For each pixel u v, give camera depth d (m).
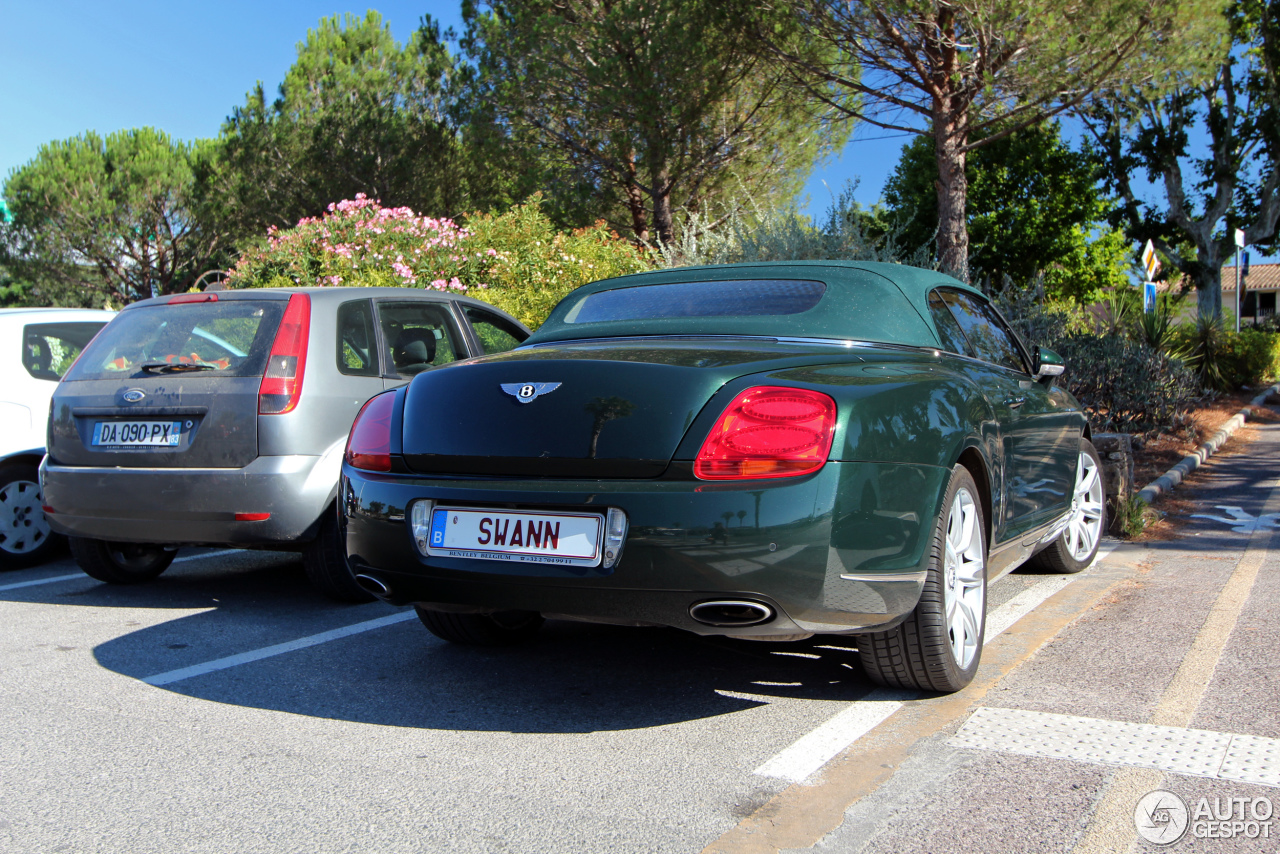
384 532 2.98
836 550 2.63
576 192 18.55
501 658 3.79
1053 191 27.05
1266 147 26.05
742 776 2.61
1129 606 4.31
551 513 2.75
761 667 3.59
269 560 6.04
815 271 3.72
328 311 4.71
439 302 5.52
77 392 4.70
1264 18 24.47
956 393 3.24
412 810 2.45
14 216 33.41
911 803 2.41
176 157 35.03
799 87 14.39
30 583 5.34
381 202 25.34
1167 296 14.45
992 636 3.89
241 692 3.39
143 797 2.54
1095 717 2.95
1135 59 11.16
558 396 2.83
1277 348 20.30
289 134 26.22
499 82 18.06
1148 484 7.80
